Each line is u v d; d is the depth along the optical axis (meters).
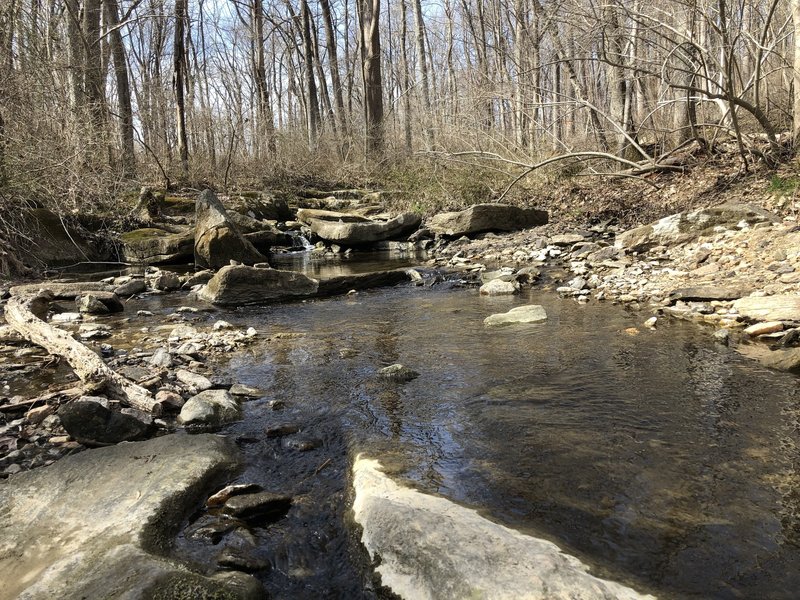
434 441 3.29
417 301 7.61
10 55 10.16
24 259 9.54
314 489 2.88
